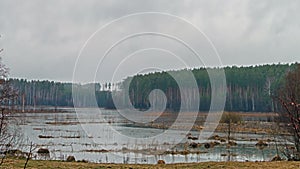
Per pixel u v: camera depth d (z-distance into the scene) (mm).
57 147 34031
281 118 26719
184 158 28109
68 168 17875
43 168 17547
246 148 34594
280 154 30562
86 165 19078
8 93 22875
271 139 40375
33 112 75188
